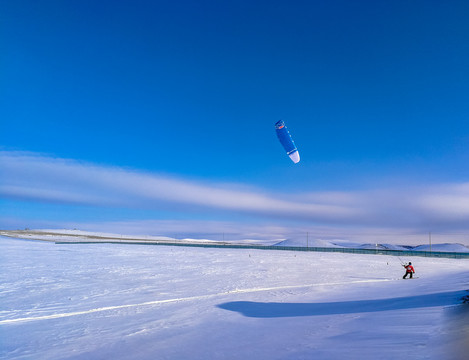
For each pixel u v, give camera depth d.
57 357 7.21
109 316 11.09
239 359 6.06
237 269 26.73
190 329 9.23
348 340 6.33
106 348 7.71
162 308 12.29
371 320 8.09
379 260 42.59
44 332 9.24
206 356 6.55
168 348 7.42
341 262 37.12
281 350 6.34
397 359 4.58
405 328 6.54
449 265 37.16
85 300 13.72
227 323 9.78
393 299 11.75
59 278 19.91
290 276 22.55
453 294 10.82
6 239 72.25
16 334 9.08
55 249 48.50
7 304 12.91
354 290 16.22
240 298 14.25
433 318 7.05
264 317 10.43
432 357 4.35
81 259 33.47
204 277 21.39
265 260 37.41
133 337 8.60
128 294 15.12
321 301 13.15
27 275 20.91
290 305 12.49
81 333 9.10
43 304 12.93
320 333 7.45
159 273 23.19
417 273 26.83
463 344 4.62
